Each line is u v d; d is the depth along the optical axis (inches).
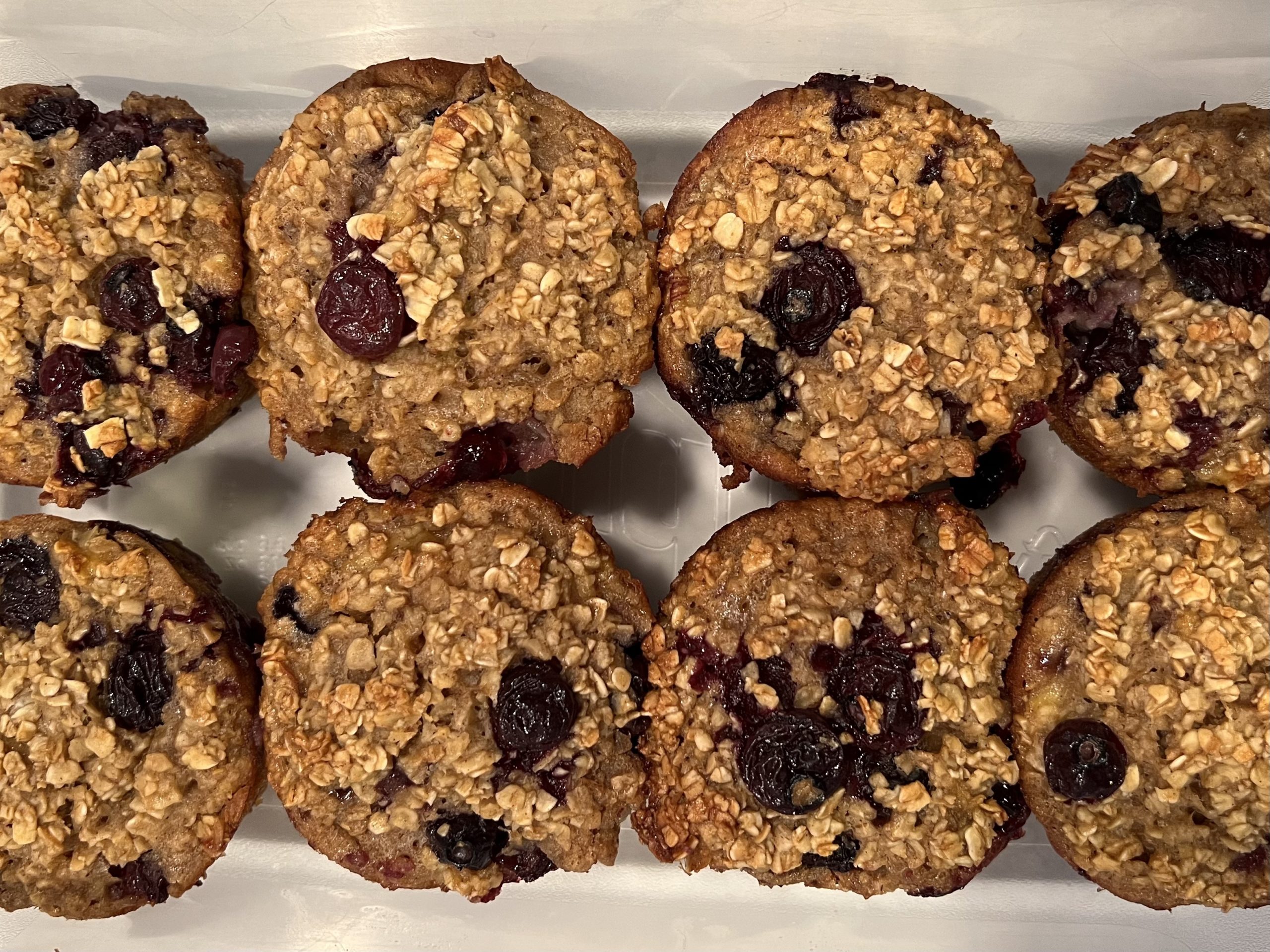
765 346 6.8
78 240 6.6
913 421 6.6
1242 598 6.4
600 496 8.2
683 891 8.0
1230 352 6.6
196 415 6.9
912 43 8.4
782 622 6.5
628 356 6.9
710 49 8.4
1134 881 6.6
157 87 8.3
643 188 8.4
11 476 6.9
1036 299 6.7
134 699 6.6
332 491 8.3
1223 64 8.3
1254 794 6.3
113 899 6.7
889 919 8.0
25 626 6.7
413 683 6.5
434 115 6.8
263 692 6.7
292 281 6.6
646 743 6.8
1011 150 6.9
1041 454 8.2
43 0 8.2
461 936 8.0
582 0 8.4
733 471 7.8
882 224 6.5
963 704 6.5
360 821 6.6
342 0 8.4
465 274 6.5
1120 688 6.5
